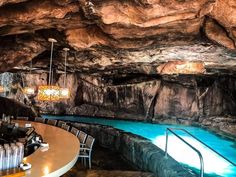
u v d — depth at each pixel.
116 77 17.69
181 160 8.59
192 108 15.95
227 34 5.18
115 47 7.04
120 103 17.34
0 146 3.16
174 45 7.20
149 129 15.38
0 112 11.33
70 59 10.70
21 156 3.34
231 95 15.42
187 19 4.89
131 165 7.12
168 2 4.23
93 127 9.60
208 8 4.39
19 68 14.45
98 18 5.09
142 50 8.22
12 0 4.13
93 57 10.12
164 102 16.27
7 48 8.07
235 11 4.32
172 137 13.20
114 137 8.55
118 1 4.41
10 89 18.72
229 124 13.38
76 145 4.90
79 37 6.45
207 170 7.66
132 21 4.87
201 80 16.16
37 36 7.49
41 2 4.64
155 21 4.81
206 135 13.84
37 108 18.02
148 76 16.50
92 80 17.88
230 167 8.09
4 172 3.04
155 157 5.88
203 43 6.75
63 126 7.98
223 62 9.62
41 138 5.23
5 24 5.23
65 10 4.80
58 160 3.84
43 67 13.88
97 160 7.40
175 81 15.95
